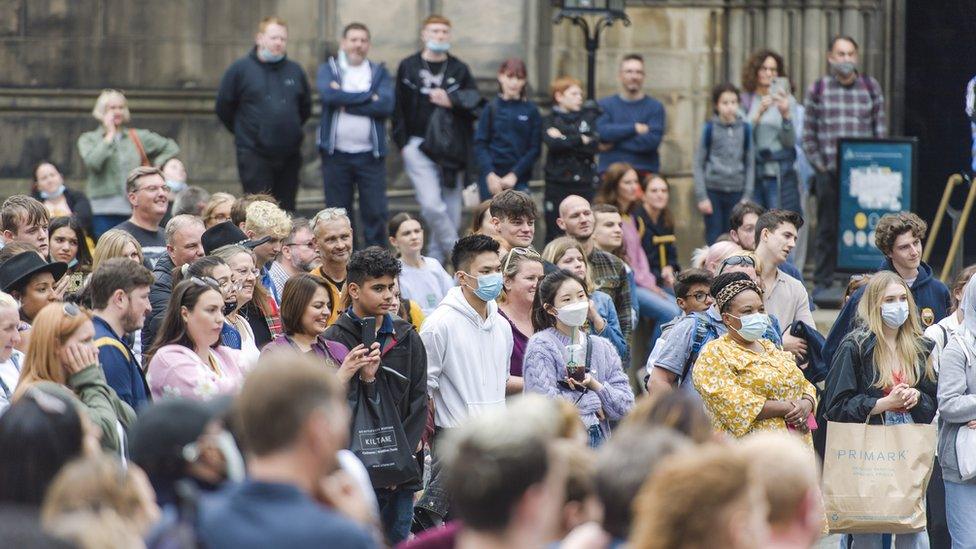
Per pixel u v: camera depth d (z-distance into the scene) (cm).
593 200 3291
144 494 1085
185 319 1808
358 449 1934
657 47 3906
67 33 3662
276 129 3312
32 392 1219
